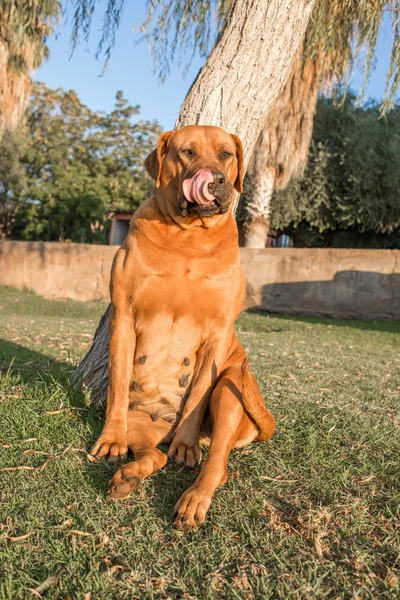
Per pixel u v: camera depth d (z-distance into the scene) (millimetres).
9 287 16297
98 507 2408
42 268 16031
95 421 3346
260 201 15953
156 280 3033
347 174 20172
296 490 2693
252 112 3775
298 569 2078
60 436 3053
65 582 1931
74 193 31891
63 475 2645
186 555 2123
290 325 11961
